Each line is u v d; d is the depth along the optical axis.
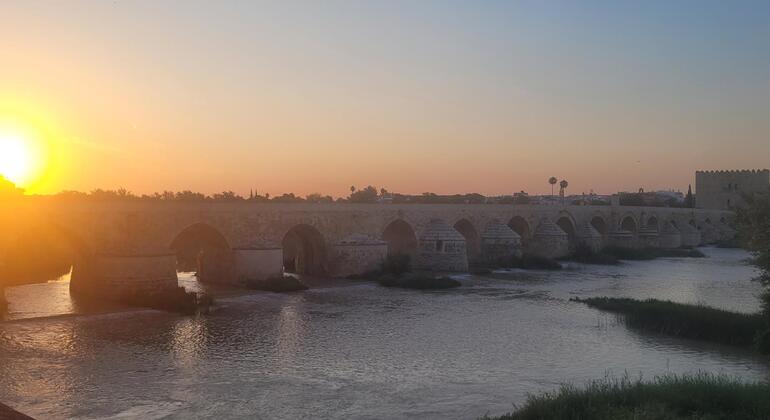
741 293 55.50
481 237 83.56
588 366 29.88
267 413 22.81
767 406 19.16
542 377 27.88
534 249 90.88
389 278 59.88
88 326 38.06
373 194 153.25
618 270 76.56
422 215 75.75
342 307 46.44
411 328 38.66
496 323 40.44
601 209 107.94
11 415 16.81
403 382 26.94
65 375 27.25
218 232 56.41
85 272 50.38
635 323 39.81
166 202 52.22
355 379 27.31
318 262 67.44
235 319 41.12
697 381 22.69
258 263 57.69
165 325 38.72
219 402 23.95
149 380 26.70
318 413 22.89
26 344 32.94
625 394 20.84
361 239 67.00
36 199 44.72
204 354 31.47
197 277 63.75
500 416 21.95
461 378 27.62
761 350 32.81
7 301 45.91
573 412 19.20
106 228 48.50
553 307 46.91
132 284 47.41
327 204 65.31
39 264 72.81
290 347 33.22
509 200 150.88
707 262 89.12
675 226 131.12
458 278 66.50
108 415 22.31
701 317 37.28
